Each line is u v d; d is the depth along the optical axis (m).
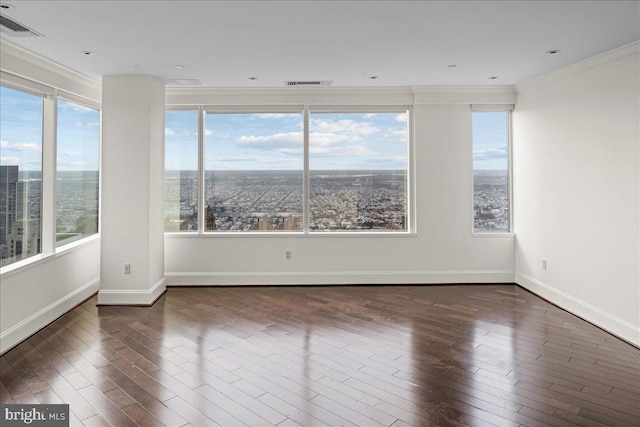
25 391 2.87
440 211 5.82
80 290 4.91
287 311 4.65
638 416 2.57
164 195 5.67
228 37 3.54
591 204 4.26
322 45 3.77
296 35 3.51
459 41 3.67
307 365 3.29
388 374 3.13
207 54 4.01
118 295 4.83
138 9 2.94
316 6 2.92
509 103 5.71
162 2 2.83
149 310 4.66
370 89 5.68
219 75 4.84
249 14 3.05
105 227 4.82
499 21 3.21
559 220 4.80
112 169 4.80
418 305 4.87
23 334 3.79
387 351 3.55
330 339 3.82
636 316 3.69
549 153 4.96
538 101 5.16
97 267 5.39
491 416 2.57
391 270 5.83
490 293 5.38
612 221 3.97
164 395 2.82
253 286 5.74
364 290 5.54
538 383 2.99
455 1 2.84
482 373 3.14
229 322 4.28
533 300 5.07
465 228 5.82
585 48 3.86
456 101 5.70
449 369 3.21
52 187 4.33
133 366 3.25
